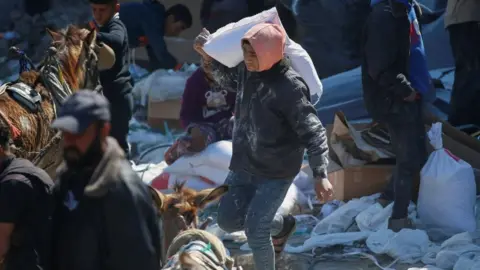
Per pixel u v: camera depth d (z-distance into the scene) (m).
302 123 14.58
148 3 34.72
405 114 19.92
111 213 9.85
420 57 20.06
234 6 34.28
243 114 15.38
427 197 20.45
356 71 29.25
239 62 15.88
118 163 10.00
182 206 12.64
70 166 10.09
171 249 11.98
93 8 21.03
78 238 9.91
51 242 10.16
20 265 10.09
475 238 19.72
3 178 10.21
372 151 22.33
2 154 10.41
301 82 14.83
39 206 10.20
